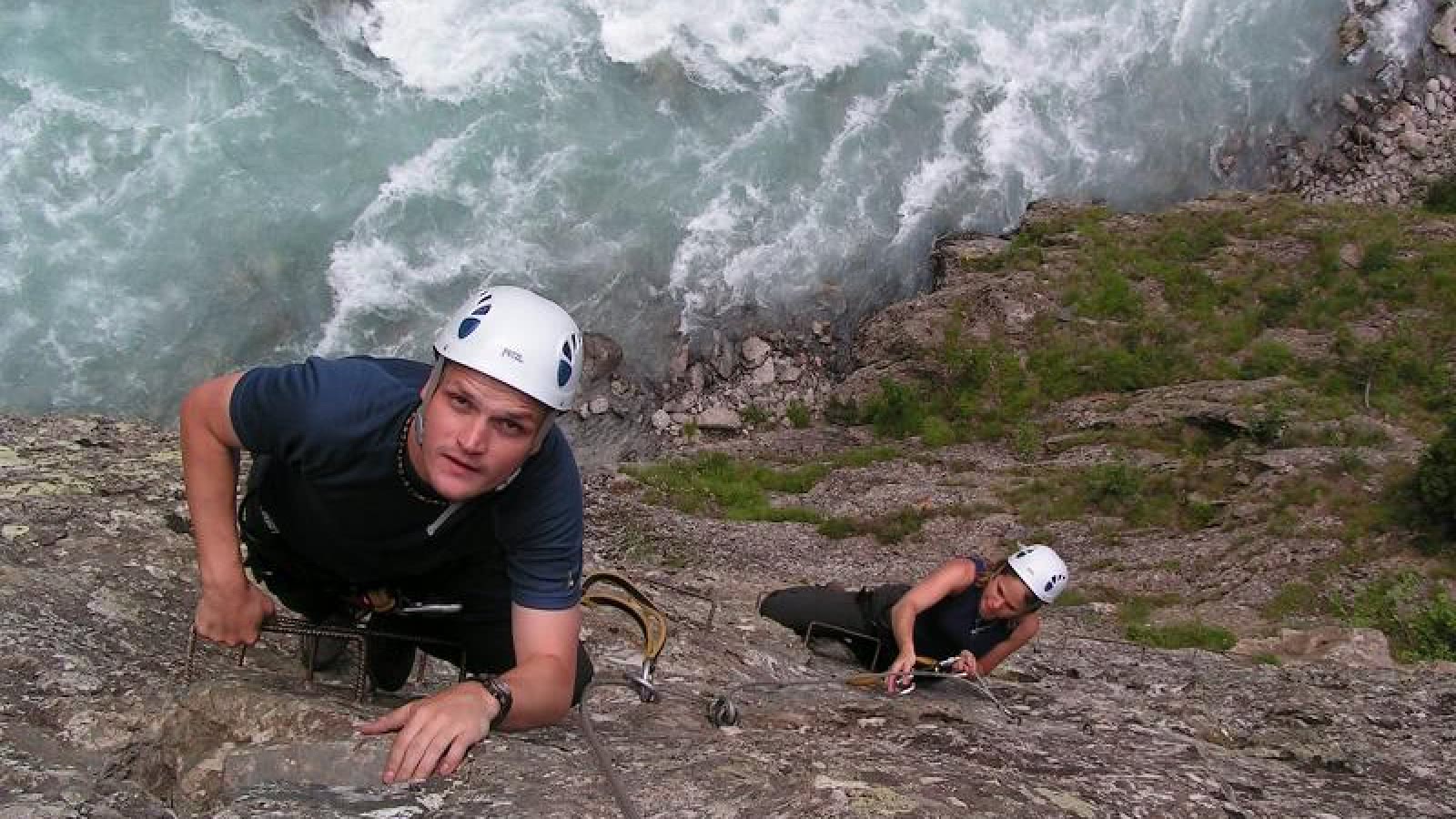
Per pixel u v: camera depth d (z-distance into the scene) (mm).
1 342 41969
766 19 54062
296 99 47719
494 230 48688
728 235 51125
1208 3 58625
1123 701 9500
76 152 44844
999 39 56438
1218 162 57531
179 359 43438
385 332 46281
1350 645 19266
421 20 49875
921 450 45000
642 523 28719
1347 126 58125
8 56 45031
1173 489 40062
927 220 53844
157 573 6531
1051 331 49000
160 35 46781
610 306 49062
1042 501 39781
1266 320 49688
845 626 9547
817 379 49688
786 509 38906
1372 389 46250
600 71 51562
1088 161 56562
